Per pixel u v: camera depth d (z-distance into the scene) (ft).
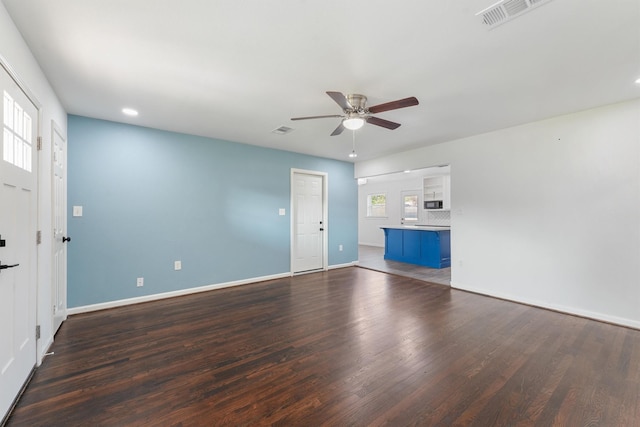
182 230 13.42
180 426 5.18
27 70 6.44
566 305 11.08
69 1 5.12
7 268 5.29
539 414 5.50
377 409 5.64
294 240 17.74
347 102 8.13
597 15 5.49
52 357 7.59
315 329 9.50
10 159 5.58
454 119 11.46
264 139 14.55
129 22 5.74
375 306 11.85
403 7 5.31
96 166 11.33
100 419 5.34
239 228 15.28
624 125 9.78
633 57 6.98
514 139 12.43
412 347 8.21
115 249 11.73
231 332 9.25
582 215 10.69
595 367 7.16
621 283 9.91
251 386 6.37
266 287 14.88
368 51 6.77
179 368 7.09
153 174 12.64
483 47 6.59
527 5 5.23
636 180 9.58
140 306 11.81
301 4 5.24
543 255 11.66
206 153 14.12
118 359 7.51
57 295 9.31
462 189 14.33
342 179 20.33
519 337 8.90
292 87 8.64
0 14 5.08
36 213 7.00
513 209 12.52
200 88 8.71
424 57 7.02
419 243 21.16
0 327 5.16
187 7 5.32
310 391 6.20
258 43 6.47
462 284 14.39
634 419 5.35
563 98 9.46
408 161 16.99
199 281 13.91
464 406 5.73
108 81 8.23
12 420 5.29
